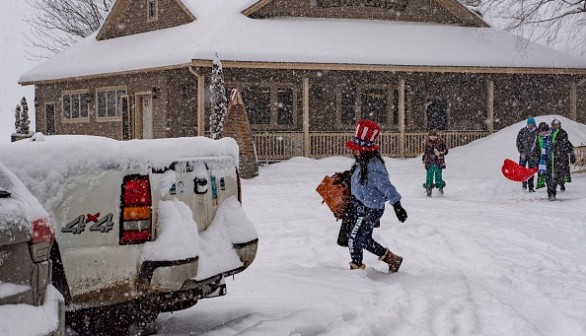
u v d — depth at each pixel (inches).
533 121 747.4
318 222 485.4
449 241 422.9
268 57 1018.7
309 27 1141.7
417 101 1178.6
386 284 306.8
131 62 1108.5
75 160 192.9
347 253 391.2
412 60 1082.1
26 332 147.9
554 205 613.6
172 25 1211.2
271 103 1106.1
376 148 327.3
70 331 217.6
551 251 393.1
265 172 965.2
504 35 1249.4
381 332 232.2
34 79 1315.2
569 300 275.0
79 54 1317.7
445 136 1144.2
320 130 1128.2
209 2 1213.7
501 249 396.2
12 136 1188.5
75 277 190.7
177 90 1090.7
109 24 1315.2
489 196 705.6
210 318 245.3
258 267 341.4
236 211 239.3
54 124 1337.4
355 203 330.0
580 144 1008.9
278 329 220.5
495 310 265.9
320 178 903.1
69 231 190.5
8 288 151.7
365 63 1051.9
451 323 241.4
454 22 1262.3
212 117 956.6
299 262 367.9
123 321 218.7
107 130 1222.3
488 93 1158.3
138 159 199.5
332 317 241.1
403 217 323.0
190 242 201.5
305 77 1062.4
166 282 195.3
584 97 1302.9
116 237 194.4
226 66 1004.6
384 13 1221.1
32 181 189.6
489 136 1115.9
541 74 1174.3
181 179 215.2
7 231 151.9
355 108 1144.8
